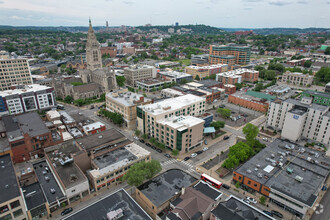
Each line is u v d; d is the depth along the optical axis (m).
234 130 167.00
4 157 105.12
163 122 139.25
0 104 176.25
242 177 103.75
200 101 170.88
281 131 159.00
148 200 86.19
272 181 97.81
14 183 86.94
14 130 132.62
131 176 93.81
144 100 180.75
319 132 141.75
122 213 76.19
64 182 95.50
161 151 138.12
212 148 142.38
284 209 92.75
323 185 105.56
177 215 74.56
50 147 122.38
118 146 123.19
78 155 110.25
